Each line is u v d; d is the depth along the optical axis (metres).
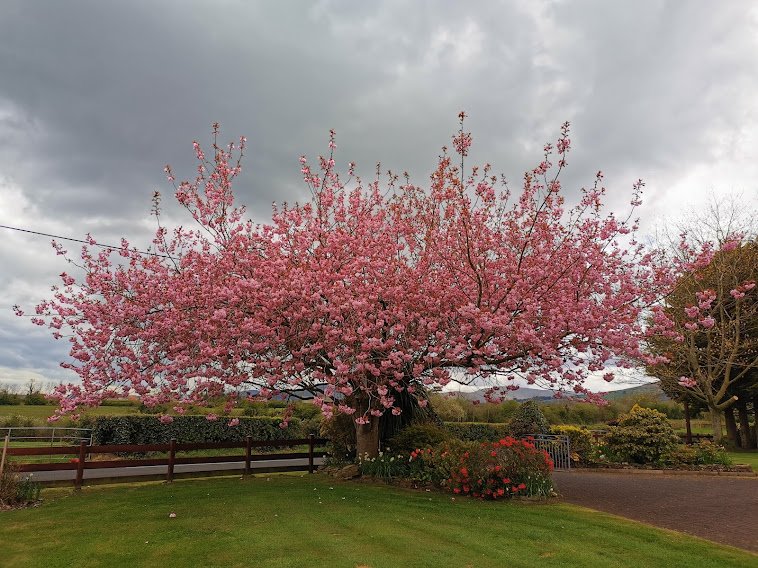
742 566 6.25
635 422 17.50
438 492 10.64
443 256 10.70
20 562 6.13
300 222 11.59
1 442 18.88
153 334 9.87
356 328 9.63
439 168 10.73
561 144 9.85
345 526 7.62
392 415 13.33
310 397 11.33
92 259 10.58
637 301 10.56
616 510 9.59
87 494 10.31
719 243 21.08
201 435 20.72
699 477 14.98
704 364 23.45
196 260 10.73
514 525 7.96
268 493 10.09
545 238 10.87
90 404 9.71
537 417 18.83
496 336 9.76
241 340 9.59
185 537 7.00
